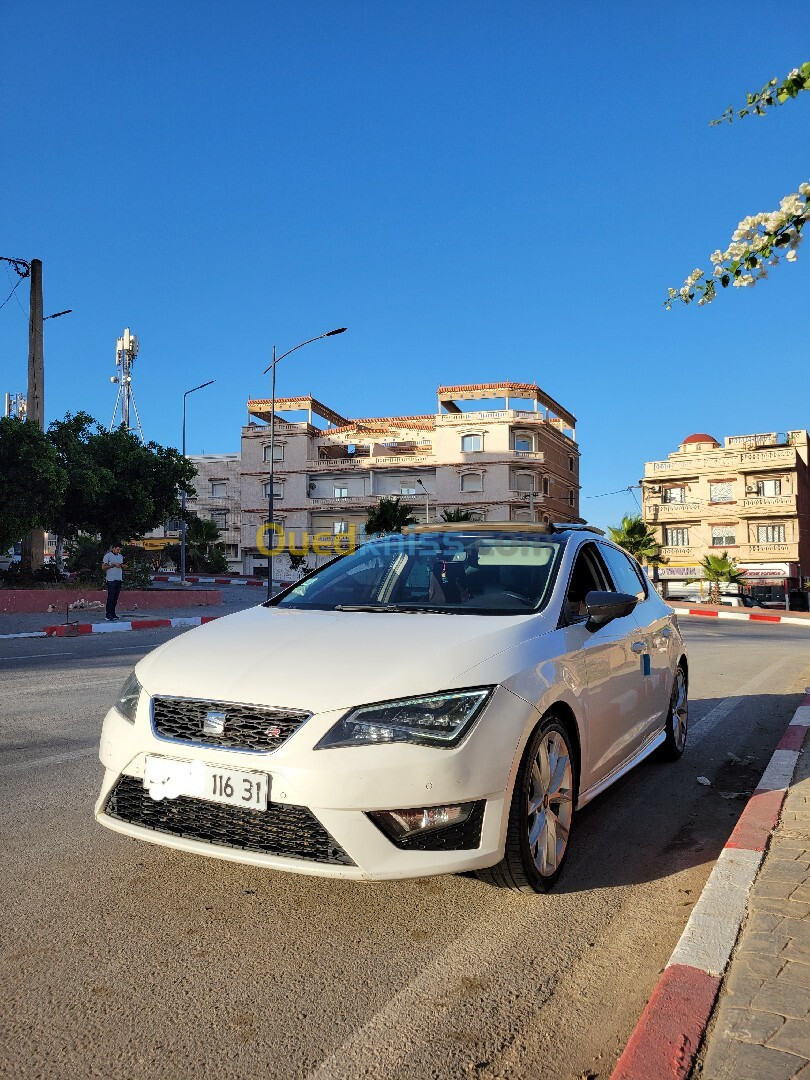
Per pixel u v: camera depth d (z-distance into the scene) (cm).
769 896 269
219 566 5394
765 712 712
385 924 272
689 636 1702
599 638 363
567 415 6225
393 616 330
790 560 4603
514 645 296
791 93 299
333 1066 195
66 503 2656
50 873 309
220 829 261
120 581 1619
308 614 344
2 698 698
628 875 323
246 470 6000
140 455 2800
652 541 4381
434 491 5616
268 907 283
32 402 2300
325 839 246
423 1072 193
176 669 287
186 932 262
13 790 418
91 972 236
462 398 5647
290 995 226
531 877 285
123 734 281
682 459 4959
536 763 292
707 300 331
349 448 5984
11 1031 206
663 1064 180
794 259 308
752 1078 174
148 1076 190
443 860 250
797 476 4647
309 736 249
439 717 256
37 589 2056
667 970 221
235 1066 194
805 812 361
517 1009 221
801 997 205
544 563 377
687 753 547
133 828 276
